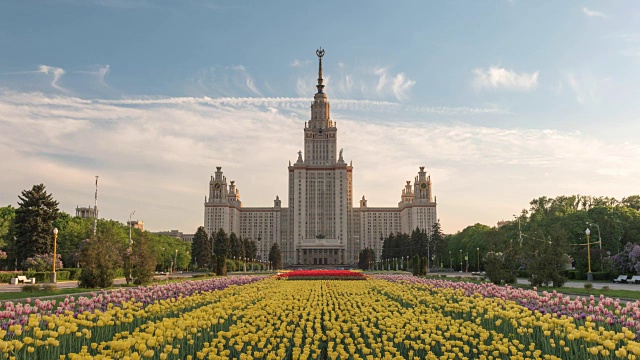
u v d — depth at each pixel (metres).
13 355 12.88
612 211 99.88
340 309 25.67
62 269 76.75
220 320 18.67
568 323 15.54
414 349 15.95
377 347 15.12
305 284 46.75
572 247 96.38
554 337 16.03
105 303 23.94
